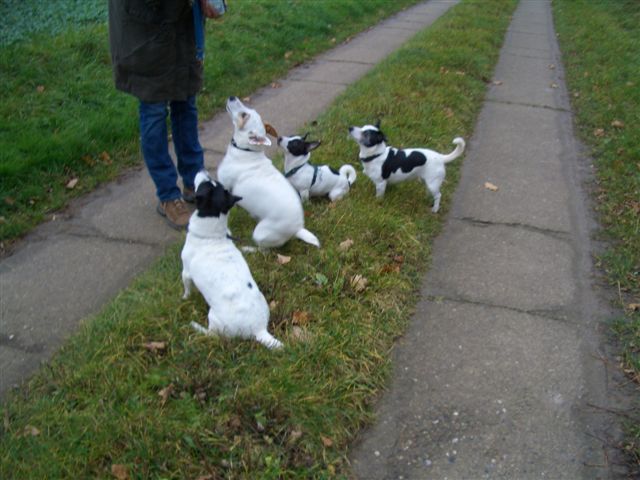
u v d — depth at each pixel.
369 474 1.54
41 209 2.76
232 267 1.87
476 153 3.66
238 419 1.59
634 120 4.11
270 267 2.25
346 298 2.13
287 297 2.10
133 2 2.23
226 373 1.74
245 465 1.48
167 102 2.54
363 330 1.97
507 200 3.06
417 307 2.20
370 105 3.98
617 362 1.95
